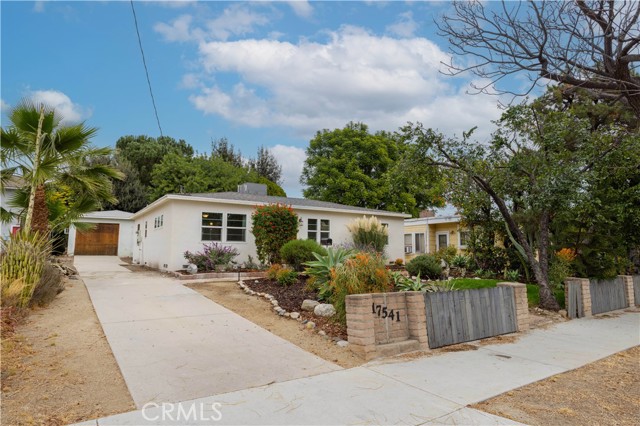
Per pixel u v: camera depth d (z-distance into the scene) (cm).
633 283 1117
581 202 865
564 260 1027
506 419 347
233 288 980
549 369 502
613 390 433
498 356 559
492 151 884
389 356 536
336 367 476
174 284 1023
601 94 772
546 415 360
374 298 558
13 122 882
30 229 858
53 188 1034
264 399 373
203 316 696
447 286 789
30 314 642
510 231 1116
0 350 461
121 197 2862
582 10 608
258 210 1348
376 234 1456
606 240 1023
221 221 1415
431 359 531
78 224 1148
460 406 371
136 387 390
